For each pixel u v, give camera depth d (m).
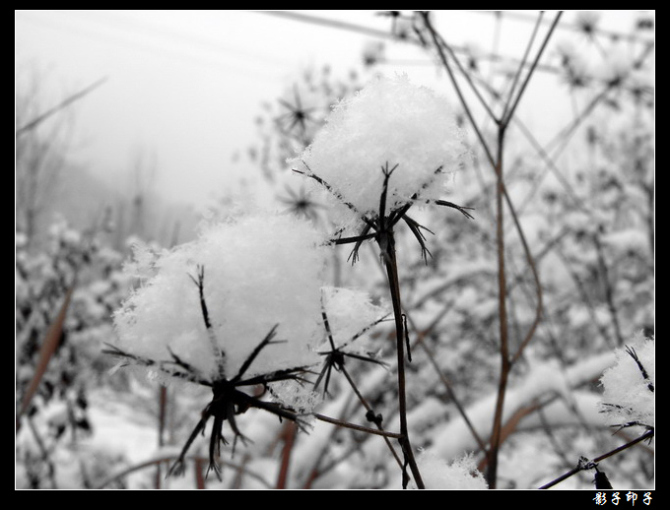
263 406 0.12
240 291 0.12
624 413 0.13
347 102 0.13
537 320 0.24
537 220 0.66
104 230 0.83
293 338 0.12
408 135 0.13
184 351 0.12
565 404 0.32
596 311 0.66
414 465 0.13
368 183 0.12
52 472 0.45
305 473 0.34
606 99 0.44
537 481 0.32
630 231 0.69
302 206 0.18
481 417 0.30
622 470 0.40
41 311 0.66
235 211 0.13
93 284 0.78
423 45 0.35
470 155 0.13
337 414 0.36
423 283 0.60
